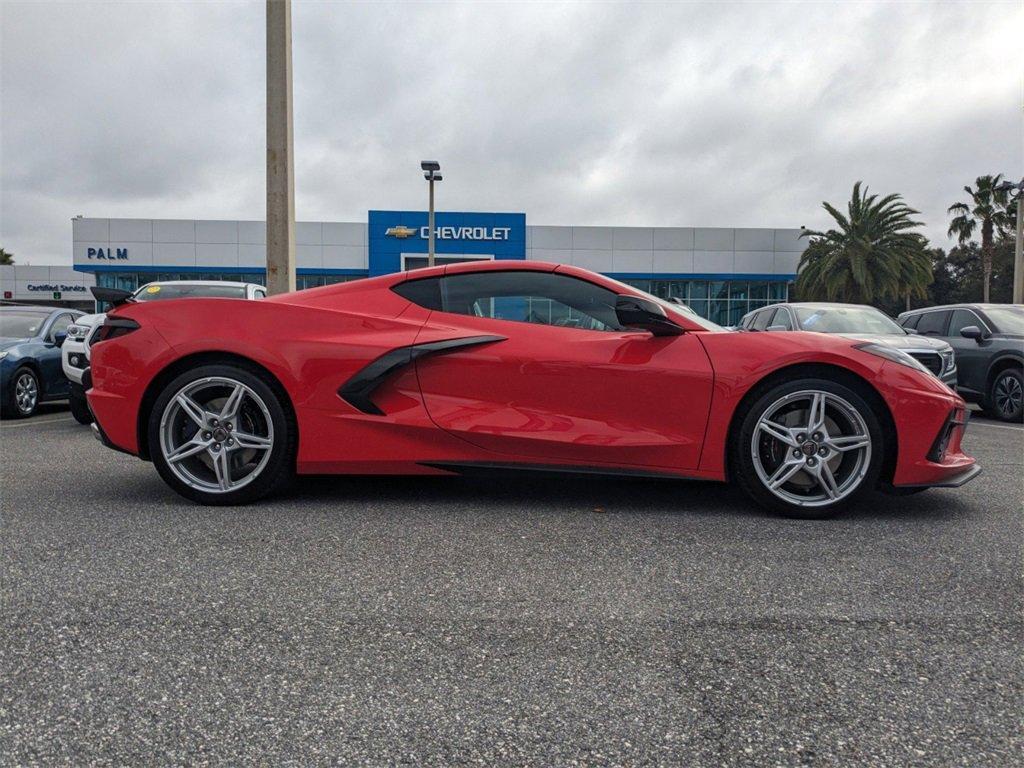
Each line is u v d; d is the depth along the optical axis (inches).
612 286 134.8
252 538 108.9
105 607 80.8
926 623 78.2
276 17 297.7
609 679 65.4
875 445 121.6
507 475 130.1
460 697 62.1
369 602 83.2
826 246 1330.0
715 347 127.2
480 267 138.4
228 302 134.0
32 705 59.9
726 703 61.4
